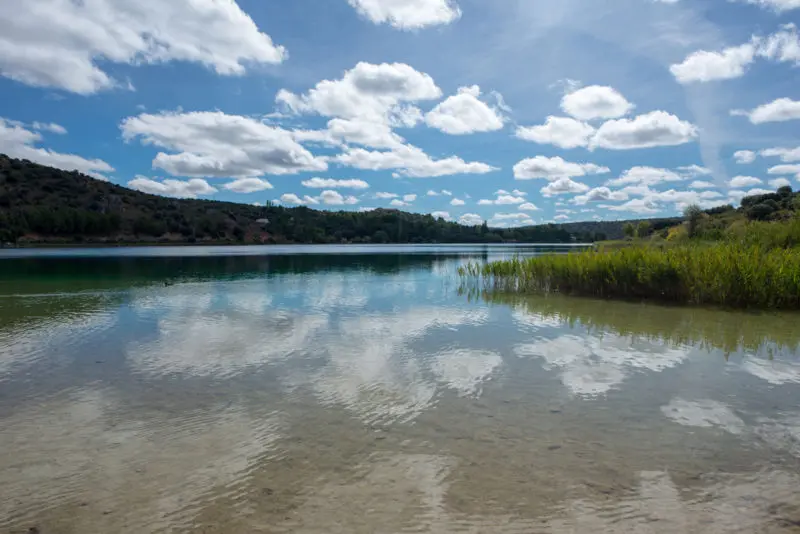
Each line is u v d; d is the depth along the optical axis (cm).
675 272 1440
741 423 535
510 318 1198
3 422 541
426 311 1312
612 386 664
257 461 449
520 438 497
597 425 530
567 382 683
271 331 1038
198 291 1786
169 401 608
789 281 1286
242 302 1487
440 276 2438
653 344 909
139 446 480
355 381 690
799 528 346
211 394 635
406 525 350
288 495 391
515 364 776
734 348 873
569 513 365
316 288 1894
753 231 2117
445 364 776
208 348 884
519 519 358
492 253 5941
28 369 747
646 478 417
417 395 630
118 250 6869
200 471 430
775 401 602
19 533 339
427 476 421
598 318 1191
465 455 460
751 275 1323
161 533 340
